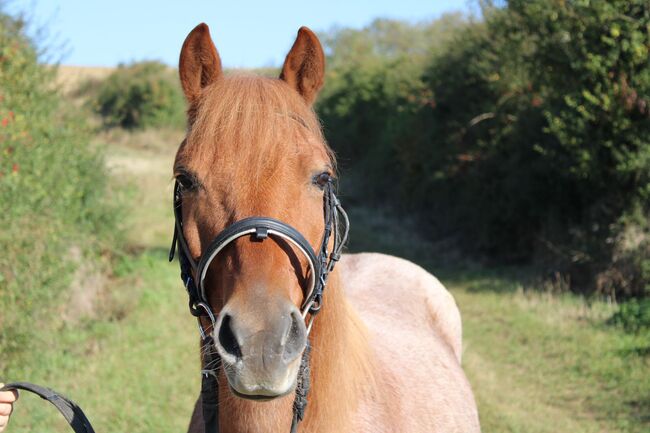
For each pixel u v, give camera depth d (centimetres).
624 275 922
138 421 504
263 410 205
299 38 221
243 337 173
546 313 854
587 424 536
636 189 903
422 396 292
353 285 374
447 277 1126
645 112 875
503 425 525
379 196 1905
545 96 1055
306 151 202
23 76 775
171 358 639
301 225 199
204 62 221
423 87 1541
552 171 1045
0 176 610
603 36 858
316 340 216
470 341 760
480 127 1284
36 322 625
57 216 687
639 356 679
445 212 1481
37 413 502
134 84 3022
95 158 927
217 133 197
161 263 956
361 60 2427
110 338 691
